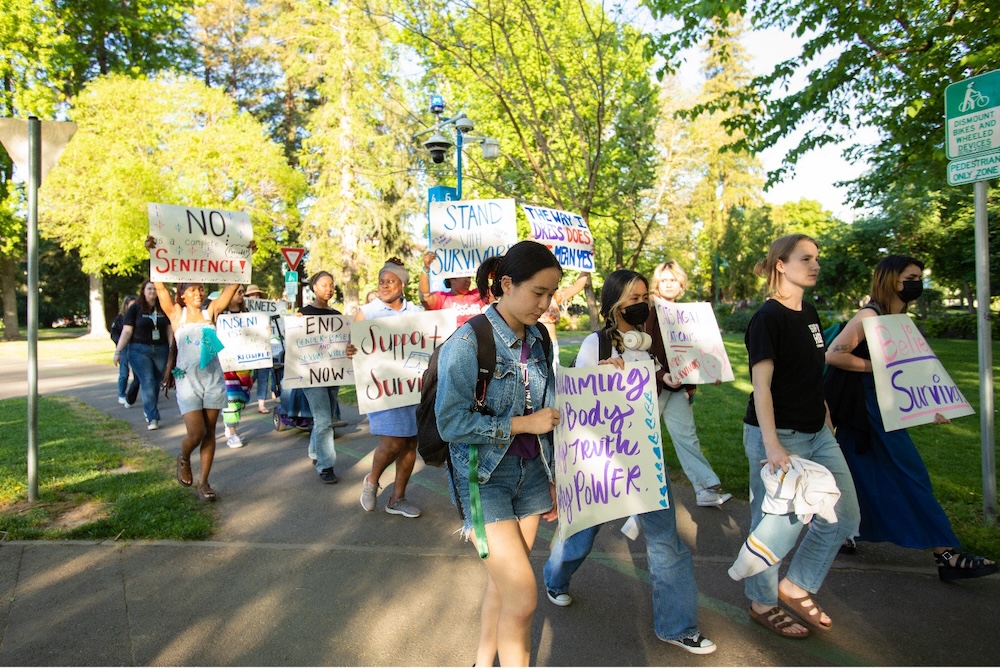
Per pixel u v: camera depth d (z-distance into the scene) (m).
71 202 22.70
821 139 9.41
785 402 3.21
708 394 10.77
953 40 7.37
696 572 3.91
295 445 7.58
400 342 4.89
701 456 5.07
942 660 2.95
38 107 24.09
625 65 9.34
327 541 4.43
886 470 3.72
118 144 21.56
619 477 2.91
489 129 14.48
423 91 14.55
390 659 2.99
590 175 8.35
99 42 28.56
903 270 3.81
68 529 4.48
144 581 3.77
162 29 28.33
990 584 3.69
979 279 4.42
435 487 5.80
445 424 2.40
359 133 22.02
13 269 34.34
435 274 6.08
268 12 27.23
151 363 8.40
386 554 4.20
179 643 3.11
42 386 13.87
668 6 7.73
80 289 50.59
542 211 6.05
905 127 8.62
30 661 2.95
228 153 22.20
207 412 5.24
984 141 4.32
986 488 4.38
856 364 3.72
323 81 23.94
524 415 2.53
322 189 24.52
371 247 24.91
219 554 4.18
